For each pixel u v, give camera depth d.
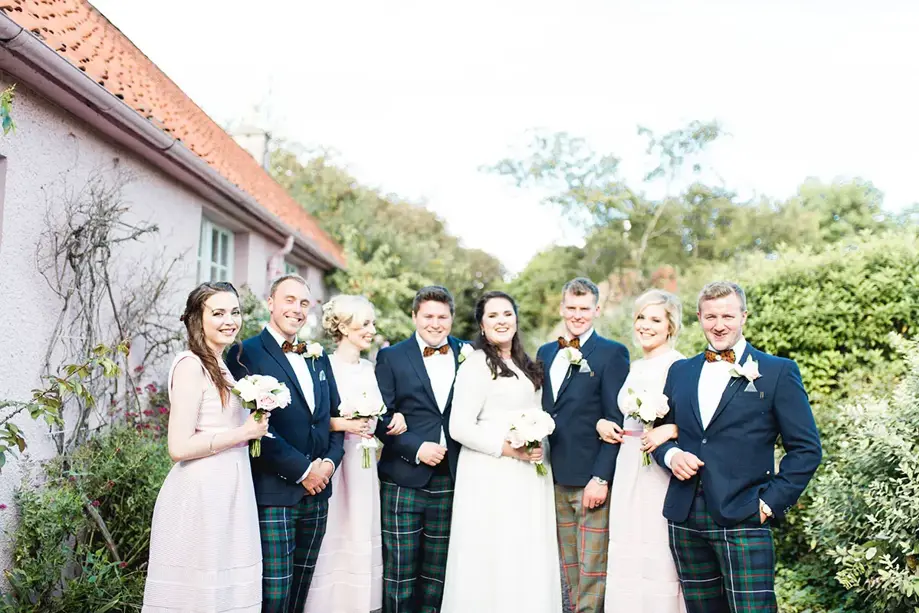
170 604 2.88
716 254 23.16
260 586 3.10
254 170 11.36
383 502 3.97
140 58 8.01
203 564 2.89
